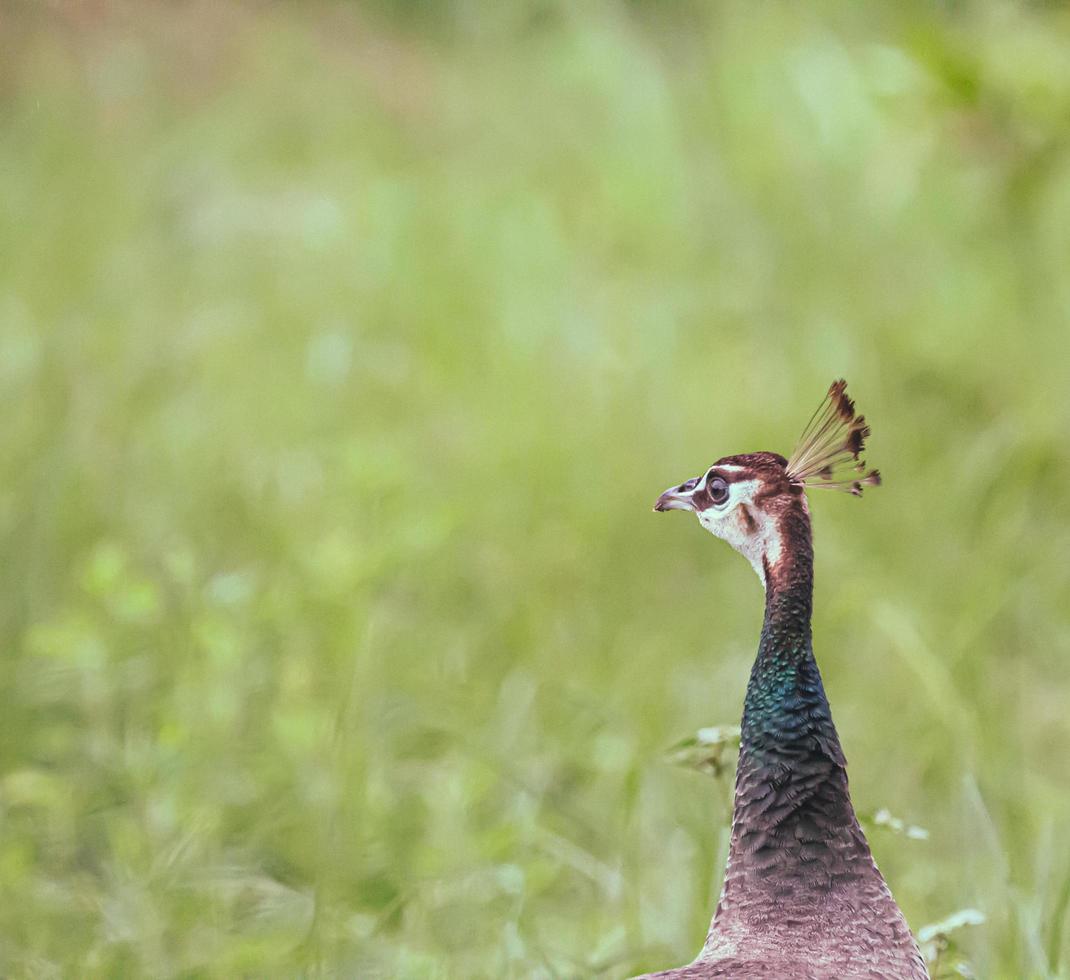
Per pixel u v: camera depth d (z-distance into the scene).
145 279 15.63
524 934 7.52
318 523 11.47
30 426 12.32
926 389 12.90
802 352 13.49
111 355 13.76
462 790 8.58
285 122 19.59
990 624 10.64
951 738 9.28
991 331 13.27
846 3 15.31
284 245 16.52
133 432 12.78
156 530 11.52
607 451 12.84
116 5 20.38
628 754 8.98
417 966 7.09
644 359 13.68
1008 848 7.95
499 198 16.98
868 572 10.89
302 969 6.99
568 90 18.66
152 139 18.88
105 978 7.18
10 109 19.09
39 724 9.36
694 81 16.20
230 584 9.60
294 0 21.78
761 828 5.32
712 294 14.33
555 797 8.83
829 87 14.91
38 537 10.96
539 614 11.00
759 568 5.48
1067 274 13.30
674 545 12.04
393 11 22.58
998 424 12.21
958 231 14.04
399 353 14.29
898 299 13.89
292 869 8.07
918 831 6.38
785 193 14.86
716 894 7.23
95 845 8.45
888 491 11.91
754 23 15.95
